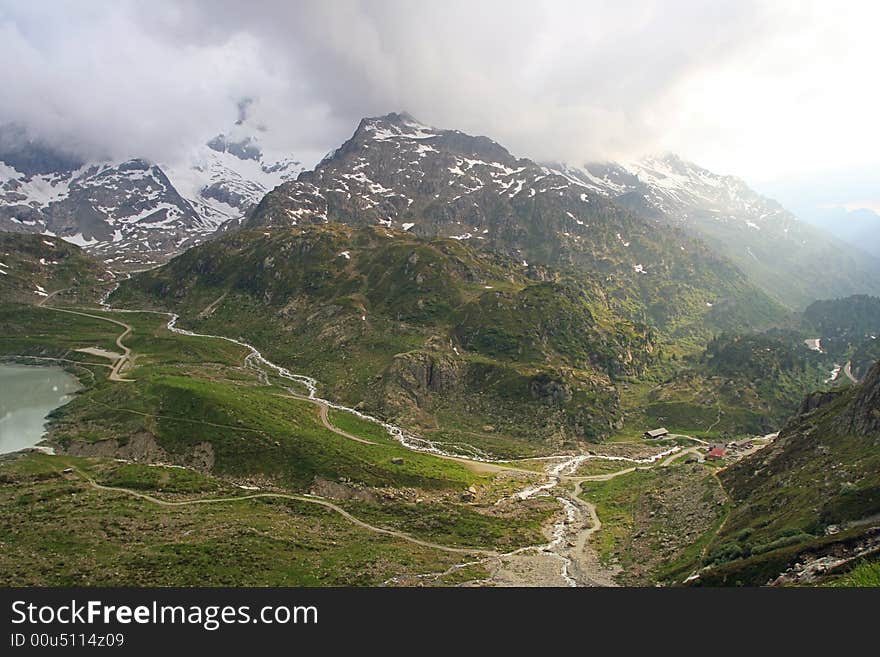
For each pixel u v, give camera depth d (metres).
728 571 80.12
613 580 110.88
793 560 74.31
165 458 190.38
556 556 127.50
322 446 193.00
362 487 171.62
